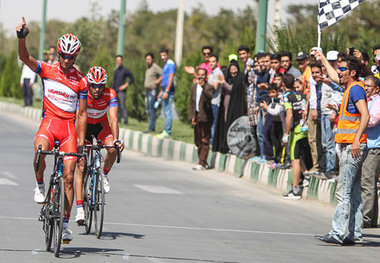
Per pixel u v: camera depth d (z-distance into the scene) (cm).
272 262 1389
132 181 2544
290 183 2419
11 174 2533
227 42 3888
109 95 1631
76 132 1448
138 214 1883
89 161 1616
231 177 2786
